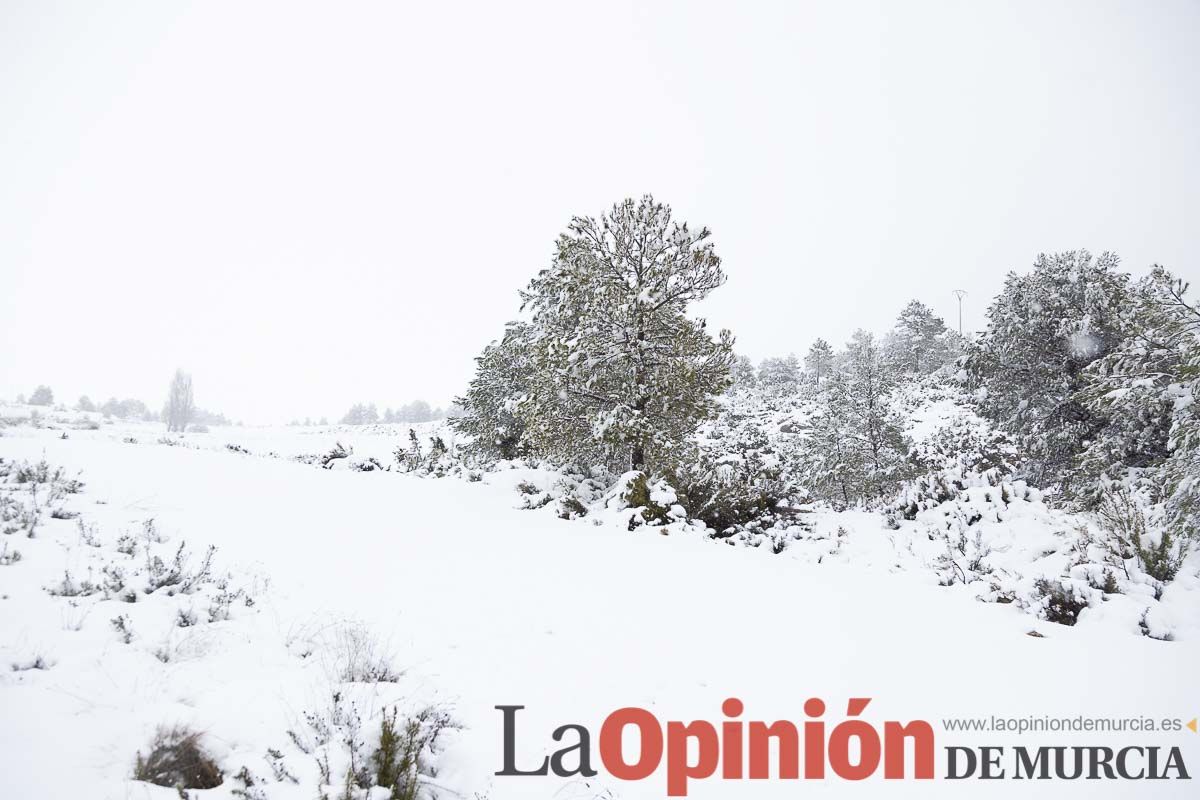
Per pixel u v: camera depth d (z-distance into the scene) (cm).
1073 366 1586
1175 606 650
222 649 407
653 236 1380
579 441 1391
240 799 279
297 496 924
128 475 838
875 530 1159
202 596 480
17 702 308
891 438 2223
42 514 595
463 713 385
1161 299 1080
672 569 782
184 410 6688
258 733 323
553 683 440
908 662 522
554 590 644
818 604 674
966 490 1180
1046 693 470
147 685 347
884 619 633
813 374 5444
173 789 275
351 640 446
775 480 1487
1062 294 1617
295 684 376
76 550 522
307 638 445
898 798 342
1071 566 773
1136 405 1112
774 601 675
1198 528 779
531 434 1366
